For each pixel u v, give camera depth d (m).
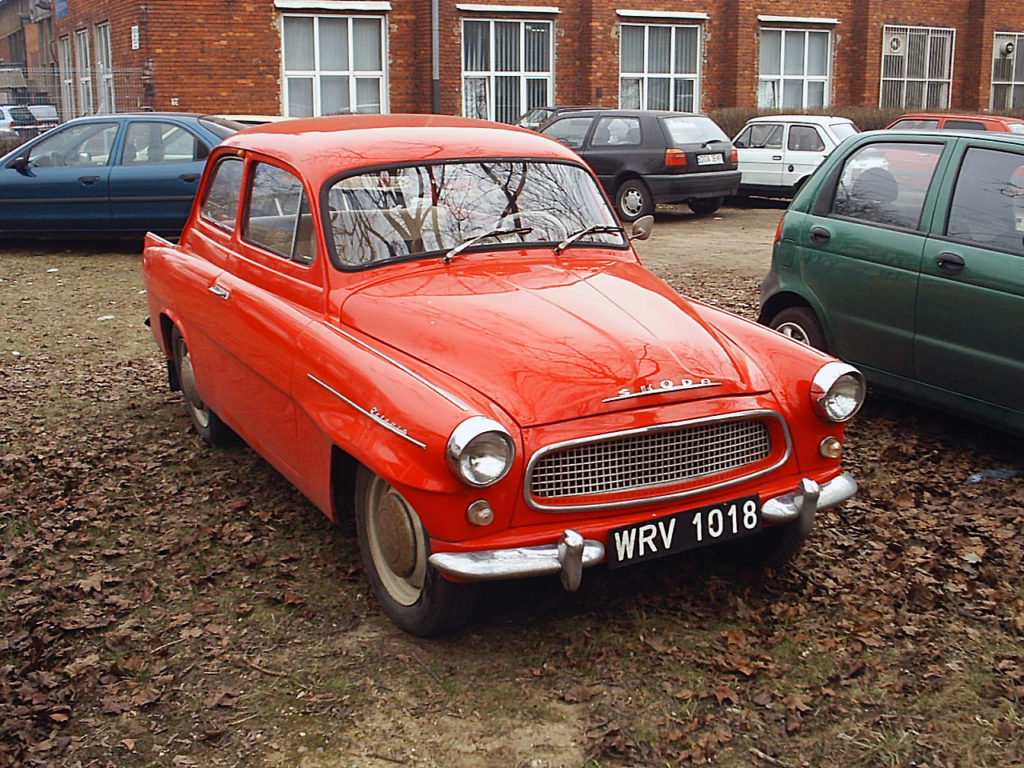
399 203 4.58
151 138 12.02
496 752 3.25
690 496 3.71
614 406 3.59
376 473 3.66
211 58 21.12
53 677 3.59
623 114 16.67
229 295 4.90
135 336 8.46
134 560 4.50
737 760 3.22
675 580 4.32
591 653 3.77
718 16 25.23
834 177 6.50
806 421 3.99
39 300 9.73
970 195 5.65
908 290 5.78
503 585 4.25
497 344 3.78
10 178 11.98
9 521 4.89
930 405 5.89
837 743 3.30
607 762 3.21
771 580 4.30
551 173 5.02
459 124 5.23
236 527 4.79
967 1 27.78
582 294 4.25
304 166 4.63
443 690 3.56
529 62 23.70
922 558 4.52
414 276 4.34
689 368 3.82
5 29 38.84
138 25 20.64
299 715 3.43
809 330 6.55
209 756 3.23
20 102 24.06
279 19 21.52
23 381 7.18
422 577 3.71
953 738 3.33
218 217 5.55
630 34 24.52
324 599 4.16
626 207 16.52
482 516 3.43
